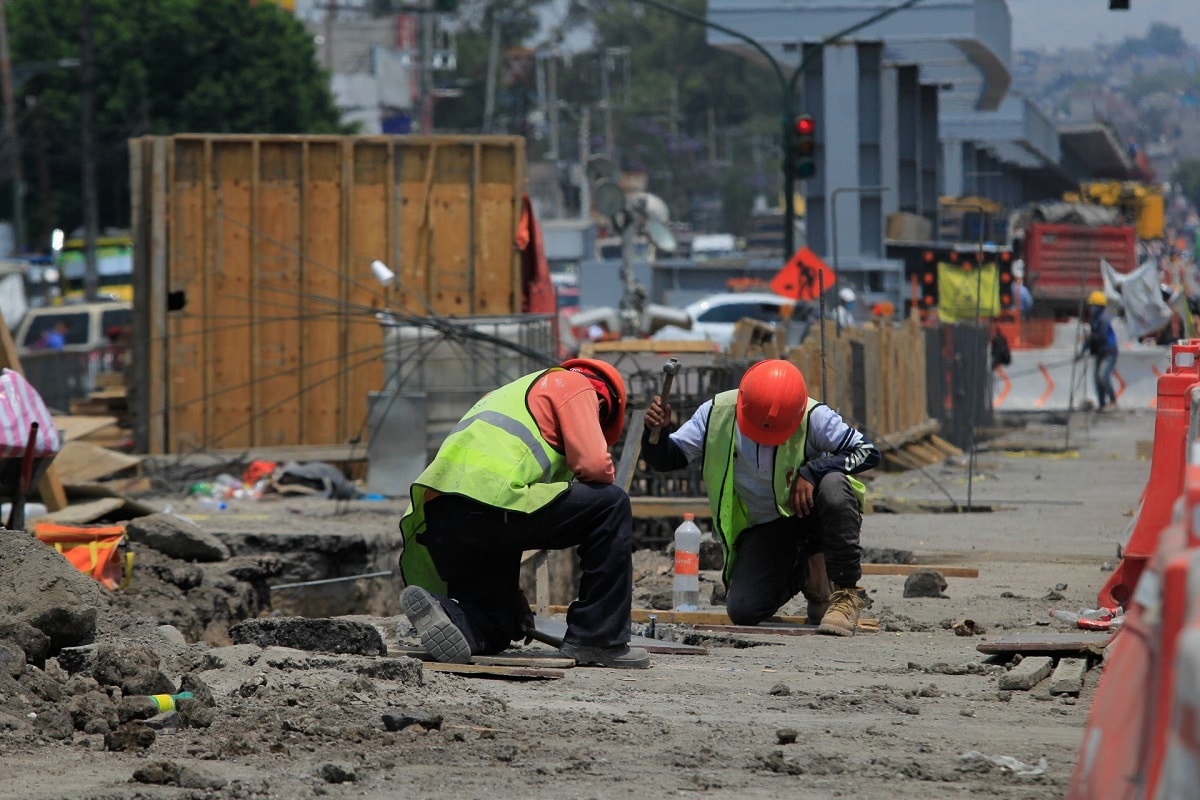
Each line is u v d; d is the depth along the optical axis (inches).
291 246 2365.9
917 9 5007.4
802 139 3654.0
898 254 5349.4
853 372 2321.6
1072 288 5846.5
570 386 876.0
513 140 2380.7
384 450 2043.6
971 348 3139.8
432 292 2378.2
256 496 2071.9
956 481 2377.0
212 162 2357.3
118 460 1994.3
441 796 560.1
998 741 676.1
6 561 857.5
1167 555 259.9
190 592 1330.0
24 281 5383.9
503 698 772.6
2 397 1293.1
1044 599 1230.9
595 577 886.4
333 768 582.9
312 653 837.8
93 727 676.7
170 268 2357.3
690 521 1209.4
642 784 581.9
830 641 1038.4
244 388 2362.2
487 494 853.2
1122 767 294.4
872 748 657.0
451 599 878.4
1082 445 3147.1
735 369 1768.0
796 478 1077.1
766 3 5137.8
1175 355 1143.6
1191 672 232.5
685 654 968.9
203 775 573.0
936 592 1266.0
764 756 614.9
